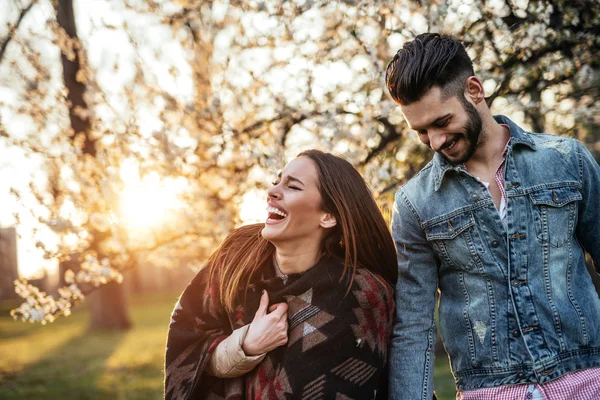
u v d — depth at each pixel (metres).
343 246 2.00
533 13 3.40
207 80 4.30
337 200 1.91
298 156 1.97
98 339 12.34
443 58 1.71
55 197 4.25
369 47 3.77
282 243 1.91
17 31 4.46
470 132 1.76
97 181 4.25
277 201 1.91
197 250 4.60
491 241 1.83
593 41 3.46
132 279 25.33
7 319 17.05
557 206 1.78
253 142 4.16
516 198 1.81
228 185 4.24
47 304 4.32
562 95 4.00
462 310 1.88
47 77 4.49
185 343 1.99
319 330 1.84
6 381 8.51
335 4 3.81
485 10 3.43
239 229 2.15
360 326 1.87
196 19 4.34
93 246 4.27
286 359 1.84
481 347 1.84
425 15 3.53
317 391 1.80
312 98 4.01
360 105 3.87
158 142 4.08
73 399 7.41
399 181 4.05
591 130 4.95
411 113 1.76
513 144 1.83
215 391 1.97
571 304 1.77
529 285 1.78
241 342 1.86
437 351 8.28
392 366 1.97
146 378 8.41
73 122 4.49
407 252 1.99
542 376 1.74
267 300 1.91
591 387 1.74
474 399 1.85
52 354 10.73
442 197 1.91
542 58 3.62
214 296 2.02
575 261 1.81
